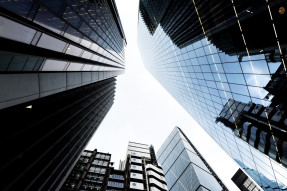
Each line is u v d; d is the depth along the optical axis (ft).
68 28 53.01
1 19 27.09
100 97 169.37
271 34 42.78
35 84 43.62
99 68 103.35
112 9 146.00
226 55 66.08
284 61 41.29
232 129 78.95
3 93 33.86
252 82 55.83
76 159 93.56
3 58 30.89
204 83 95.25
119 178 156.04
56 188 70.74
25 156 53.11
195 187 215.10
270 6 40.34
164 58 180.04
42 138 60.08
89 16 70.33
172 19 125.18
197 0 77.15
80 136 98.94
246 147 72.64
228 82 70.90
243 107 64.69
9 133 47.26
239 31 54.60
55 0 40.60
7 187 43.50
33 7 33.91
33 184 55.16
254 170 78.02
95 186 136.15
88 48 77.25
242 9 49.57
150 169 187.52
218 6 61.57
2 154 45.11
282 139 47.09
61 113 82.79
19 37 33.19
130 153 229.86
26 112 57.67
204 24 77.51
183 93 151.33
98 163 162.71
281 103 45.21
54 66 50.72
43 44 42.24
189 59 106.93
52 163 66.59
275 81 45.80
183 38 109.50
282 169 53.88
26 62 37.70
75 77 70.28
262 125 55.11
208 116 109.70
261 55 48.49
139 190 150.51
